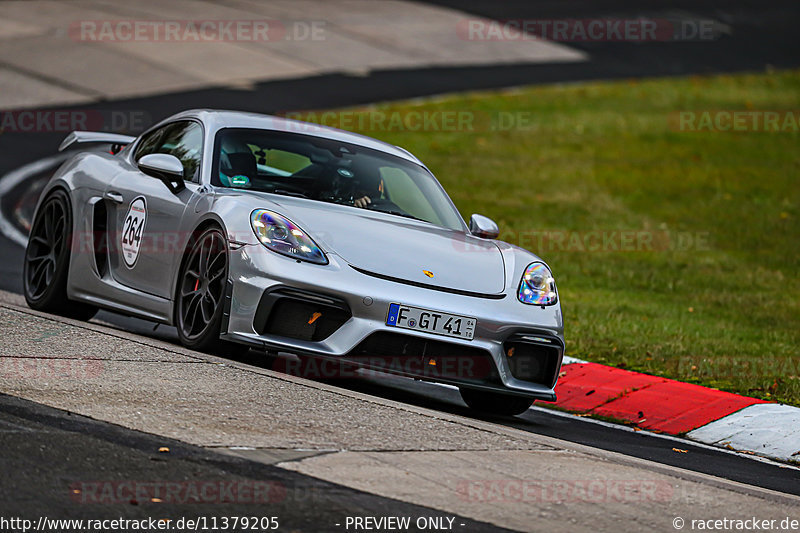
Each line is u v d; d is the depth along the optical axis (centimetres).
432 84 8194
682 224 5309
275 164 2312
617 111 7956
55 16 9188
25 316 2064
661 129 7556
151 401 1568
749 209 5728
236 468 1319
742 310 3712
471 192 5550
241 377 1792
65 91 6844
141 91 6981
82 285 2450
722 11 12694
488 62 9294
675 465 1883
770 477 1916
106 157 2608
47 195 2608
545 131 7175
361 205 2291
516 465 1504
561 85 8688
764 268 4519
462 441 1596
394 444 1519
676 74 9500
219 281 2061
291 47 8906
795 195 6122
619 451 1945
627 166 6512
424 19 10838
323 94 7412
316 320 1969
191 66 7825
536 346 2103
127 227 2338
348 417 1634
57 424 1403
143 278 2267
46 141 5675
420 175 2541
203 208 2128
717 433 2261
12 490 1155
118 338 1966
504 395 2205
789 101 8725
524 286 2162
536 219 5134
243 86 7400
